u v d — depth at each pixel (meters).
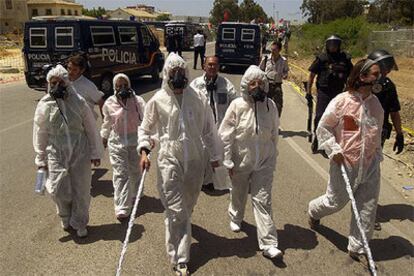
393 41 25.84
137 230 4.52
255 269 3.83
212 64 5.05
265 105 3.91
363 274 3.77
